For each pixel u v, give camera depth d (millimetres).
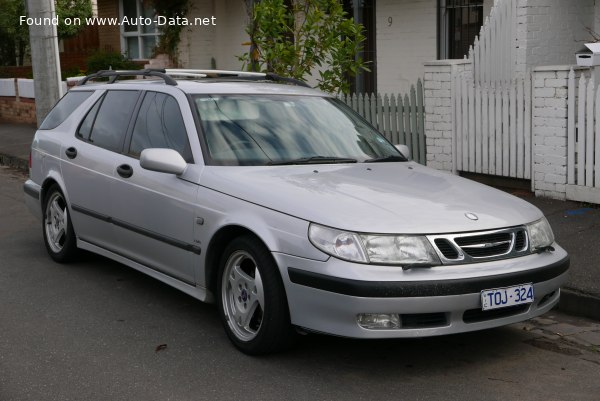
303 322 4754
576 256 6973
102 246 6789
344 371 4941
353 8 15078
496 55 9625
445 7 13438
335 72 10430
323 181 5270
